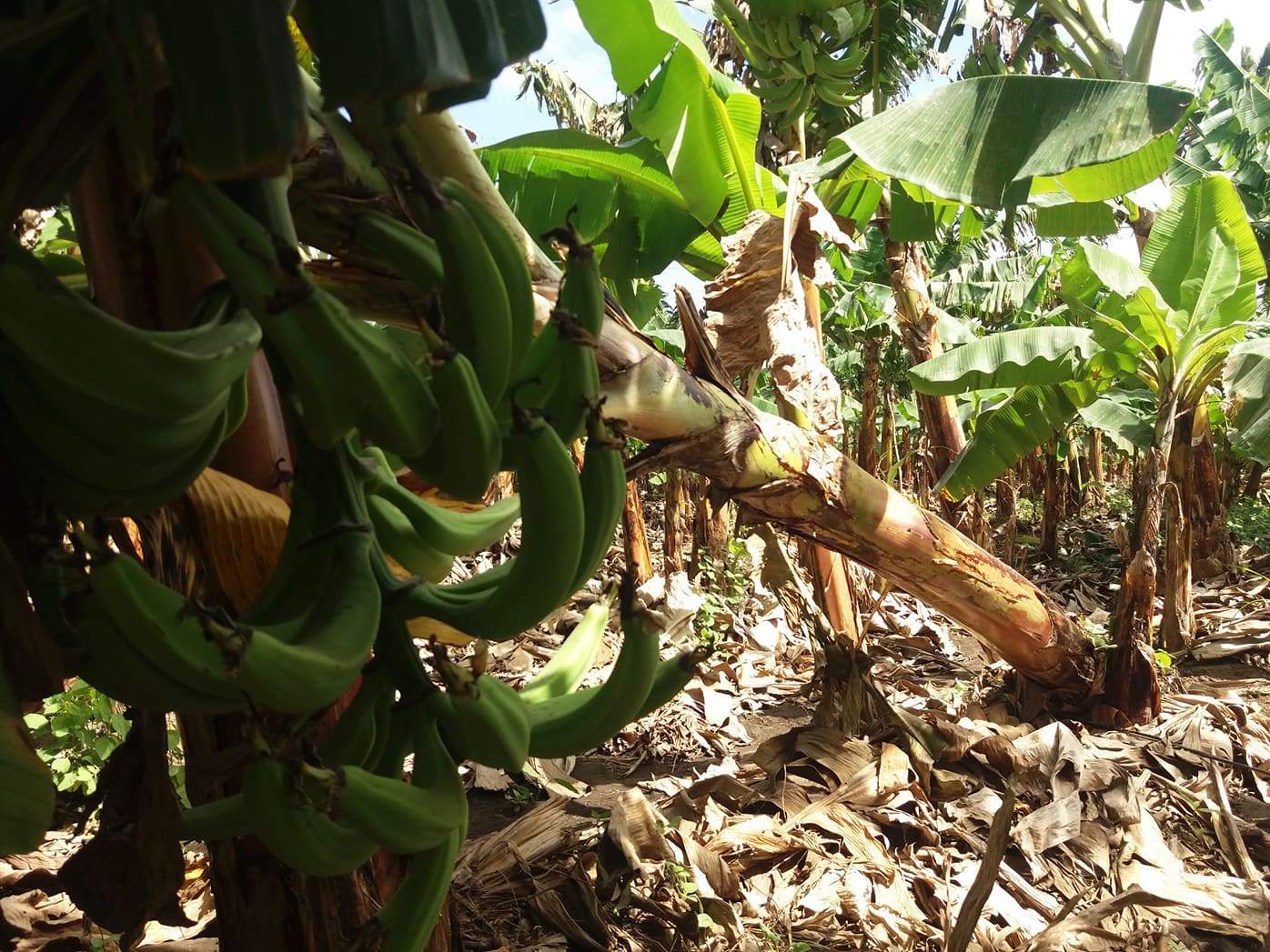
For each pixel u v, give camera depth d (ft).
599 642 5.61
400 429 3.08
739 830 13.53
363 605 3.30
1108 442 52.06
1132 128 12.76
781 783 15.14
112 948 10.26
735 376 16.60
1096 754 16.38
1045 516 37.60
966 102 13.83
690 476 36.91
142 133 2.85
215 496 4.41
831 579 18.76
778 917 11.93
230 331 2.81
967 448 25.66
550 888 11.88
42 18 2.64
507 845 12.82
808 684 21.11
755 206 16.49
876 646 23.72
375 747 3.65
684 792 13.88
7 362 2.82
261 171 2.41
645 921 11.67
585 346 3.36
